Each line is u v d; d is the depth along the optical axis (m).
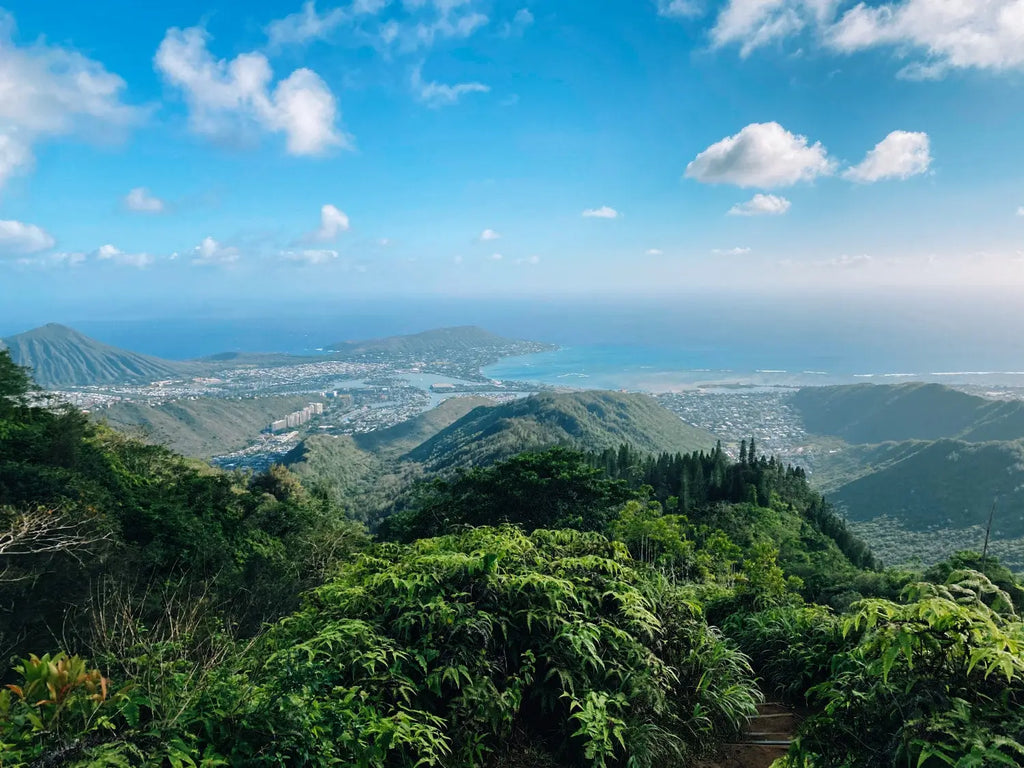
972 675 1.90
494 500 17.44
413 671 2.57
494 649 2.74
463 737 2.40
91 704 1.76
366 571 3.49
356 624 2.58
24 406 16.19
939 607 1.84
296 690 2.05
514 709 2.52
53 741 1.63
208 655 2.48
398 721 2.20
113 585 3.41
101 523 9.91
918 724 1.79
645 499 18.38
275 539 17.80
